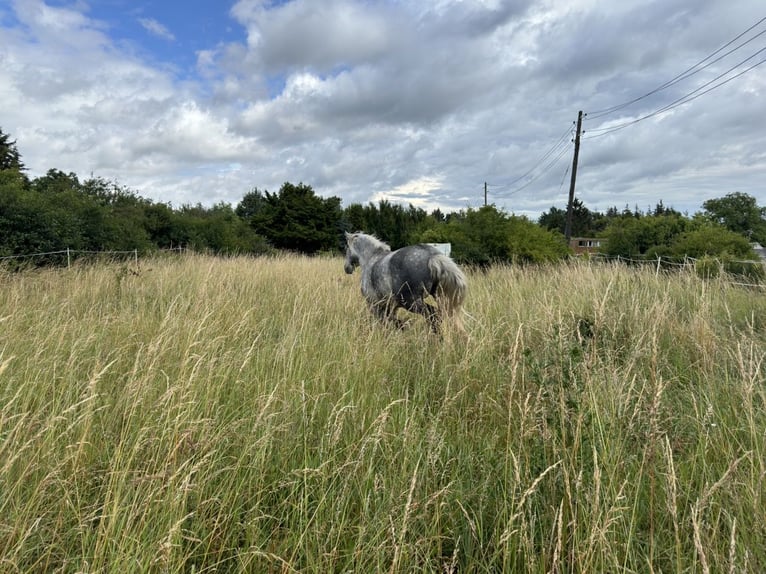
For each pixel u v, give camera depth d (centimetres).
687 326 487
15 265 914
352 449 244
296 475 221
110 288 718
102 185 1897
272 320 586
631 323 486
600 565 168
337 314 578
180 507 193
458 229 1485
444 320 500
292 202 3234
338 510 198
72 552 184
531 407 253
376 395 324
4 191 1046
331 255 2309
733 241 1366
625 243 1775
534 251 1351
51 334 373
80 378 330
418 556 184
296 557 188
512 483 210
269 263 1240
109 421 266
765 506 195
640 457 243
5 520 181
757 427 251
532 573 168
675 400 323
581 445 217
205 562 187
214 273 857
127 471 199
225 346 411
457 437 280
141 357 358
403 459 237
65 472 216
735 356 346
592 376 288
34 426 246
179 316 443
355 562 178
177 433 229
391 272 562
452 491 214
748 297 641
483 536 205
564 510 197
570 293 645
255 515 206
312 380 338
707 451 246
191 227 1952
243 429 270
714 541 183
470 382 356
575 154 2172
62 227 1119
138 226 1573
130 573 161
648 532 197
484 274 1140
